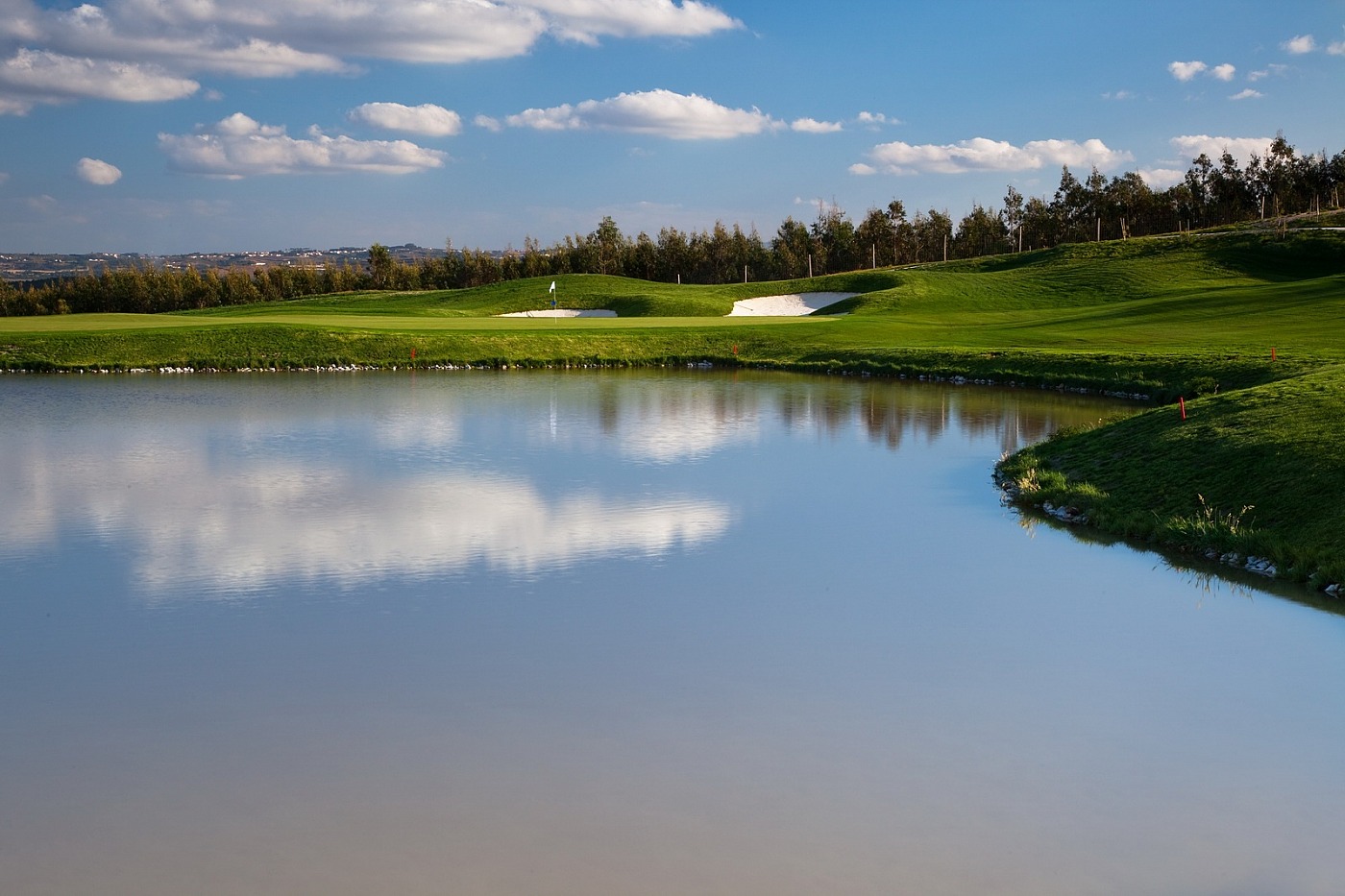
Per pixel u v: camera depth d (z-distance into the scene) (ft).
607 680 42.70
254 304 368.27
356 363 192.65
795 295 327.26
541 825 31.19
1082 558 61.46
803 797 32.86
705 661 44.80
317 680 42.83
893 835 30.60
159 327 212.23
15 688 42.19
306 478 85.97
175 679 43.01
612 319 257.96
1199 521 64.64
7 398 143.13
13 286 529.86
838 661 44.80
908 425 115.75
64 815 31.89
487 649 46.37
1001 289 303.68
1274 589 54.85
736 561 61.00
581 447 101.86
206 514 73.10
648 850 29.76
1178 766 34.81
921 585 56.29
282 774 34.47
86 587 56.18
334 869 28.78
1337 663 44.16
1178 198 501.56
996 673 43.29
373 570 59.06
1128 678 42.70
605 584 56.44
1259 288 231.91
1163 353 152.35
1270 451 70.23
